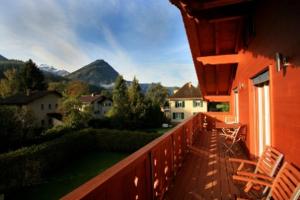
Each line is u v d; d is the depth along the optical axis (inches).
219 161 203.9
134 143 692.1
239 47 249.3
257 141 187.5
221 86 443.2
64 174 510.3
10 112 632.4
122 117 1161.4
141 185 95.7
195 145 272.7
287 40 96.4
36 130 789.9
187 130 239.6
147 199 103.4
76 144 643.5
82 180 470.0
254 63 174.6
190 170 179.3
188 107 1381.6
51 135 755.4
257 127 188.5
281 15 104.0
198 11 147.3
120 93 1217.4
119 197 73.2
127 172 80.0
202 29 210.1
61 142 571.8
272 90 122.9
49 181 466.9
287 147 101.6
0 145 602.9
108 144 723.4
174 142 169.6
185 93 1413.6
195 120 325.7
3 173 408.8
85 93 2263.8
